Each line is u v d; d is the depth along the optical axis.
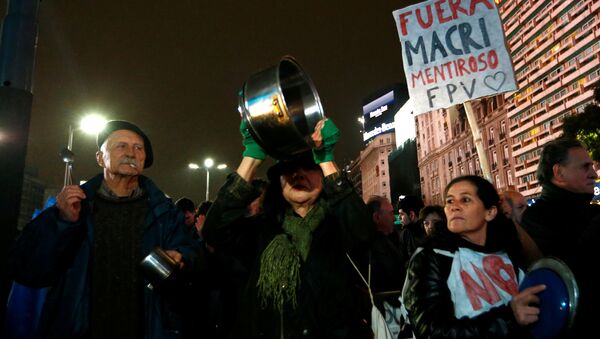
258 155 2.31
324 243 2.38
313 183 2.46
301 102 2.42
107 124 2.83
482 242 2.39
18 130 2.70
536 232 2.82
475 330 1.97
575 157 2.88
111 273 2.51
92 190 2.66
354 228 2.26
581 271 1.79
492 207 2.38
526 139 60.75
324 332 2.23
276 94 2.04
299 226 2.40
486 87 4.64
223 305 2.71
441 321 2.08
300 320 2.23
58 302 2.42
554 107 57.28
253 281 2.37
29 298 2.66
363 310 2.43
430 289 2.21
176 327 2.59
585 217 2.81
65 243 2.37
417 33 5.00
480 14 4.81
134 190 2.78
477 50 4.76
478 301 2.17
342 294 2.29
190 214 5.84
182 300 2.63
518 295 1.92
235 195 2.30
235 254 2.54
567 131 18.02
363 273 2.50
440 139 76.56
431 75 4.88
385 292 3.22
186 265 2.49
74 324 2.37
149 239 2.65
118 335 2.43
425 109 4.83
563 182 2.90
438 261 2.29
